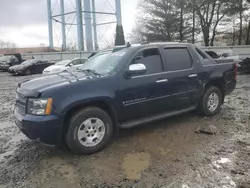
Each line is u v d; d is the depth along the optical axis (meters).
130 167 3.55
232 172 3.33
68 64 16.50
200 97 5.51
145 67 4.34
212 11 33.31
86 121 3.90
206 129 4.89
